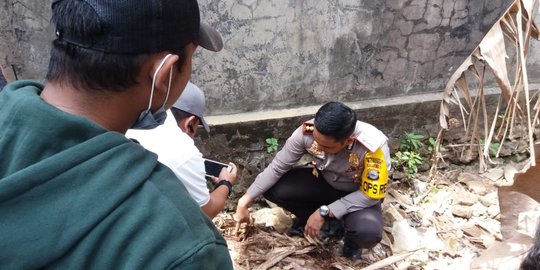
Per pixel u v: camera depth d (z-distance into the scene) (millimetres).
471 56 2023
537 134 3662
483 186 3381
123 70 670
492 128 2057
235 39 2727
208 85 2818
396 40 3055
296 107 3068
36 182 602
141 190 648
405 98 3275
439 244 2844
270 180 2625
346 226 2547
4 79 1478
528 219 1735
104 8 641
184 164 1627
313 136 2326
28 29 2402
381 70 3139
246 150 2988
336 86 3096
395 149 3389
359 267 2650
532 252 1141
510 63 3404
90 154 633
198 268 635
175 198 668
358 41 2979
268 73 2895
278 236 2828
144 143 1581
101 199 618
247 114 2959
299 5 2744
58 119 633
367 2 2865
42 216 604
